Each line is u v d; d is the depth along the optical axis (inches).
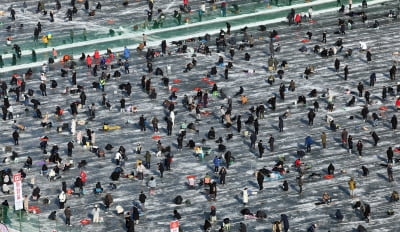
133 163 4682.6
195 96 5295.3
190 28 6166.3
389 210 4259.4
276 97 5324.8
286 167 4623.5
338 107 5206.7
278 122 5054.1
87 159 4714.6
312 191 4434.1
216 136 4918.8
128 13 6387.8
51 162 4667.8
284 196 4402.1
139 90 5423.2
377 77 5556.1
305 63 5718.5
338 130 4965.6
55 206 4323.3
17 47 5757.9
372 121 5044.3
